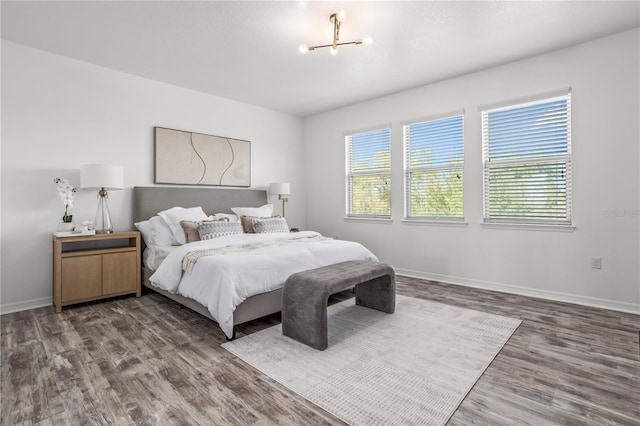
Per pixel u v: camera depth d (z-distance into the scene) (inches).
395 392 69.4
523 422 59.5
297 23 110.3
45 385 72.3
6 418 61.4
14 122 123.3
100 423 60.1
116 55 133.9
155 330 104.0
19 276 124.7
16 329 104.6
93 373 77.4
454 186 164.4
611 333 99.0
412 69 149.3
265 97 188.4
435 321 110.2
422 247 174.9
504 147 148.0
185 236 144.0
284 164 220.4
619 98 119.4
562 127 133.5
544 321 109.5
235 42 123.1
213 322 111.3
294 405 65.3
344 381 73.8
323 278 96.6
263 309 106.3
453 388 70.6
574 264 130.2
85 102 139.7
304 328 93.3
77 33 116.2
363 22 109.7
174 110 167.6
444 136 167.0
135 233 140.7
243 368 79.9
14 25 110.7
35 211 128.0
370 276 107.3
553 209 136.2
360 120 198.8
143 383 73.2
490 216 153.1
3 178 121.5
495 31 116.3
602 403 64.7
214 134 183.8
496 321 109.7
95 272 129.4
